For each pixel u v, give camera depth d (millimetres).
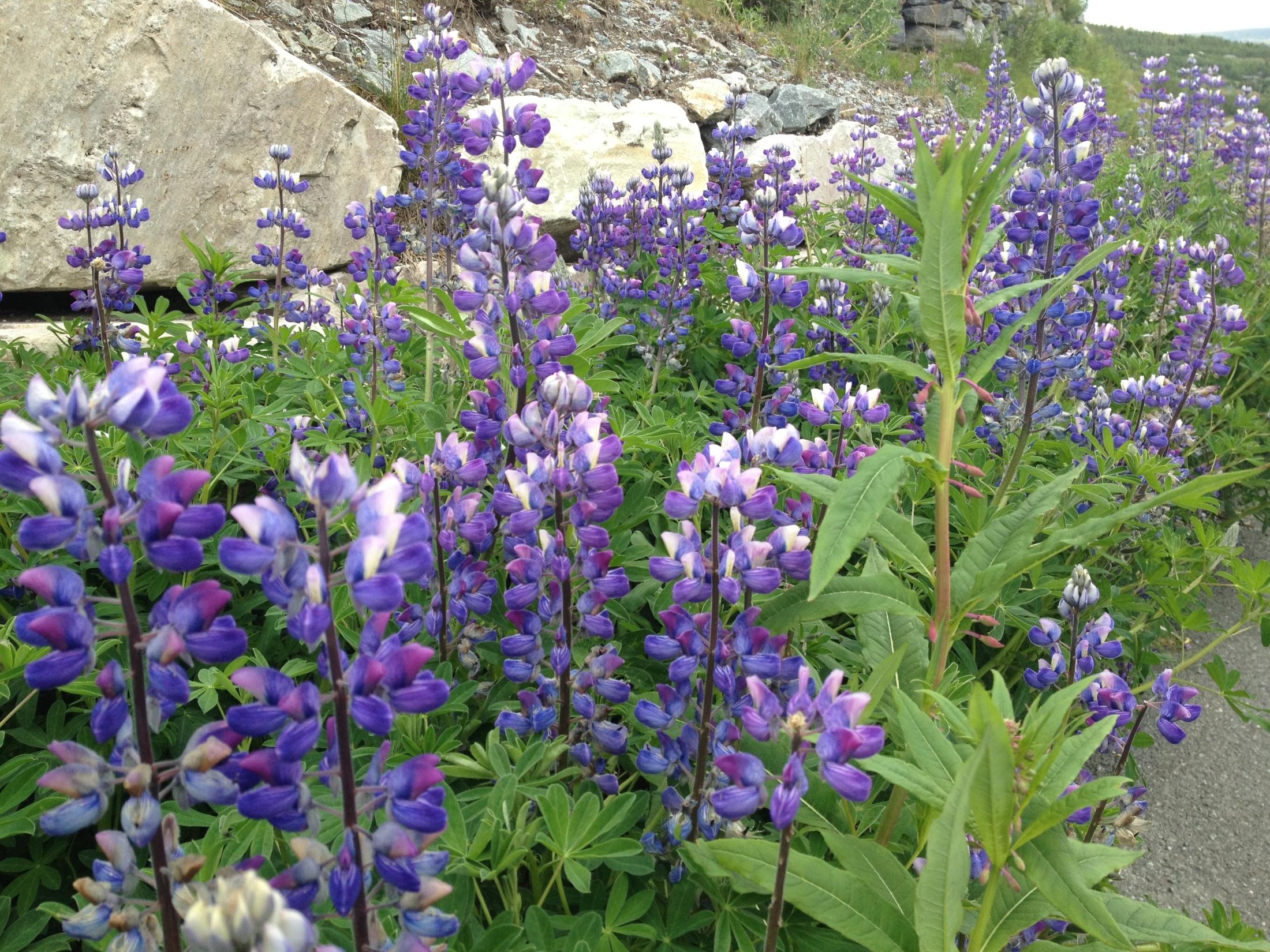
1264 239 1788
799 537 444
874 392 615
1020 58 4527
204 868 384
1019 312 727
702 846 374
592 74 1943
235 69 1168
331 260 1308
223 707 563
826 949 432
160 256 1161
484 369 539
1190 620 785
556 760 485
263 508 266
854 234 1369
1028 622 723
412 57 901
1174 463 886
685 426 829
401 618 535
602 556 466
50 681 259
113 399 260
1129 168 1949
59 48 1053
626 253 1235
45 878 485
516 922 407
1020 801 353
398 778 285
